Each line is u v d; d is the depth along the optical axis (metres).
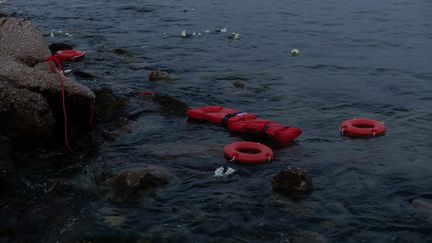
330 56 21.58
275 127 12.96
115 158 11.73
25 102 11.68
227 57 21.02
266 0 35.06
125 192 10.02
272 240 8.66
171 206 9.67
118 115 14.34
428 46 23.27
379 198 10.04
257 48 22.62
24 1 33.62
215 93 16.52
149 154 11.95
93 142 12.59
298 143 12.81
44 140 12.23
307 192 10.14
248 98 16.22
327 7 32.91
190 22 27.61
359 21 28.70
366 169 11.29
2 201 9.74
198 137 13.06
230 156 11.48
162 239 8.70
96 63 19.56
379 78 18.58
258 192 10.20
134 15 29.22
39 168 11.11
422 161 11.73
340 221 9.21
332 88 17.36
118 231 8.88
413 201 9.88
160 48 22.11
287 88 17.25
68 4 32.50
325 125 14.09
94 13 29.64
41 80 12.20
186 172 11.02
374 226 9.07
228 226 9.05
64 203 9.71
